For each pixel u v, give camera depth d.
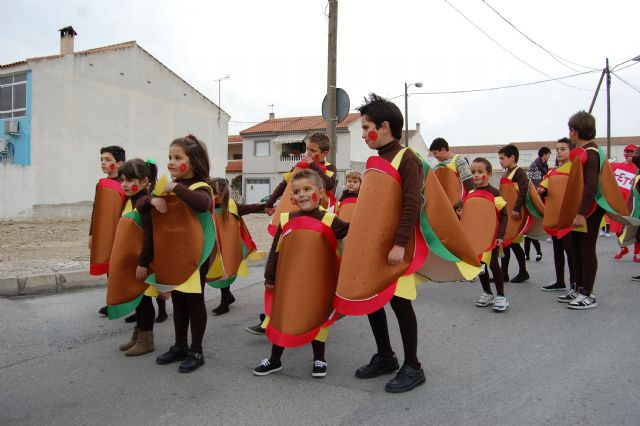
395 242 3.38
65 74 23.00
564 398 3.44
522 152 57.31
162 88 27.47
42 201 22.17
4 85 22.58
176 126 28.30
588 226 5.74
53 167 22.59
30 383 3.84
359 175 5.61
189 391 3.67
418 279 3.81
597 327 5.08
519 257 7.52
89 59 23.92
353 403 3.43
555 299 6.37
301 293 3.83
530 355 4.32
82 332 5.17
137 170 4.61
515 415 3.21
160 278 4.09
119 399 3.54
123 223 4.50
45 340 4.90
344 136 35.97
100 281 7.60
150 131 26.91
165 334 5.12
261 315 5.42
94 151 24.23
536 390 3.58
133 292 4.41
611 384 3.66
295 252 3.89
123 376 3.97
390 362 3.94
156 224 4.09
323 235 3.88
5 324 5.43
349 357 4.38
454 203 6.52
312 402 3.46
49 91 22.42
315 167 5.59
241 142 43.94
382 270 3.43
